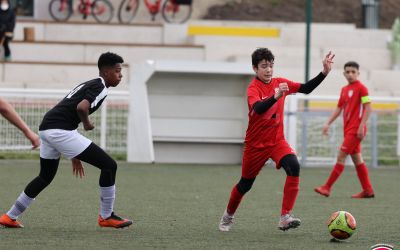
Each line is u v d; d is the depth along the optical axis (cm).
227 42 8306
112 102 5194
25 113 5044
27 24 8312
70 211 2895
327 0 9838
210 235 2389
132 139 5159
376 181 4434
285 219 2403
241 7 9500
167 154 5309
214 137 5309
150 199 3350
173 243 2217
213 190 3741
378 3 9194
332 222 2280
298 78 7744
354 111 3572
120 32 8388
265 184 4081
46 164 2436
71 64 7725
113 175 2423
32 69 7669
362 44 8500
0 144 5128
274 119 2408
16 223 2466
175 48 8081
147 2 8819
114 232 2416
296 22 9294
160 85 5266
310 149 5306
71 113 2383
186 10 9031
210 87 5300
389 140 5475
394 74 8050
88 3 8725
